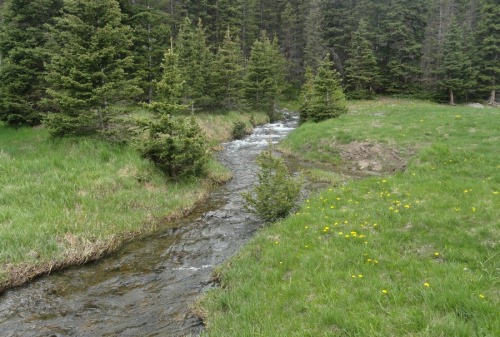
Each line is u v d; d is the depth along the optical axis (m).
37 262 9.52
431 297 6.03
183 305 8.14
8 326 7.47
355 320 5.68
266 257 9.07
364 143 22.95
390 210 10.62
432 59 55.69
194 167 16.70
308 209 12.09
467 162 16.00
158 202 13.93
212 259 10.39
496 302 5.71
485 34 52.22
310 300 6.76
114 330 7.33
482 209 9.74
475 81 50.59
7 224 10.70
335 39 61.72
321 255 8.48
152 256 10.61
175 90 16.47
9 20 21.17
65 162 15.26
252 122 40.03
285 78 64.12
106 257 10.55
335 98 31.50
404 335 5.22
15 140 18.31
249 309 6.85
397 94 57.03
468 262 7.39
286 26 66.50
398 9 55.00
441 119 25.55
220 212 14.14
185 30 38.25
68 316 7.82
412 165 17.48
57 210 11.81
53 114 16.98
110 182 14.12
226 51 40.28
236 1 59.19
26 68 19.95
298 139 26.59
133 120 16.44
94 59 16.53
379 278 7.11
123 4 27.41
